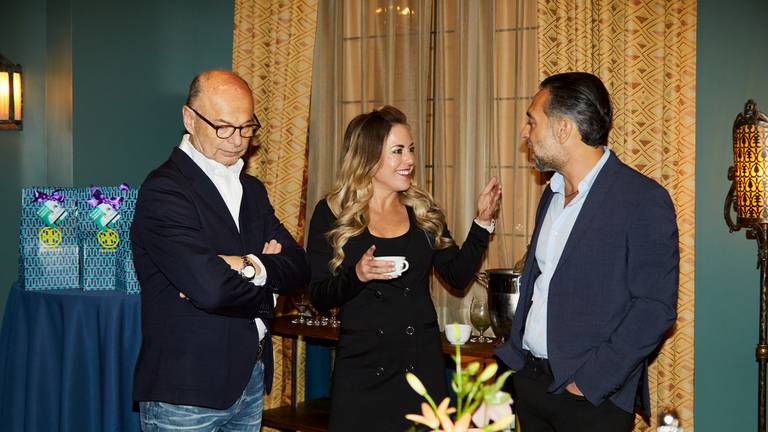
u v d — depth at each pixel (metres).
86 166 4.33
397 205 2.94
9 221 4.64
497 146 3.66
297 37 4.12
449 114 3.80
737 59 3.21
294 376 3.96
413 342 2.79
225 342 2.40
